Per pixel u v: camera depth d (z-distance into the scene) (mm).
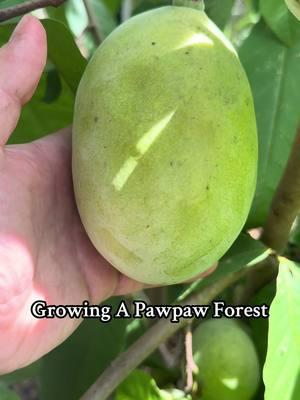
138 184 200
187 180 199
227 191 204
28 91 232
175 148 198
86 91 213
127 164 200
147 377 282
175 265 212
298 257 330
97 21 378
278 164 295
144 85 201
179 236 204
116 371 264
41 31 227
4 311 221
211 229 206
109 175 203
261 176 294
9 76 224
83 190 213
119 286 272
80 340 320
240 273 280
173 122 199
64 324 250
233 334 301
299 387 234
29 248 229
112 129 202
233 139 204
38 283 236
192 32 208
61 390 319
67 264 252
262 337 306
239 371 295
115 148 202
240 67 214
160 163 199
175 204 200
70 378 319
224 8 321
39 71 231
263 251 265
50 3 224
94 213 211
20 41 225
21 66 225
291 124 298
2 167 232
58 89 282
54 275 244
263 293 304
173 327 270
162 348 324
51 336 246
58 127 309
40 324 238
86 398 262
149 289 357
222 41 212
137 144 199
